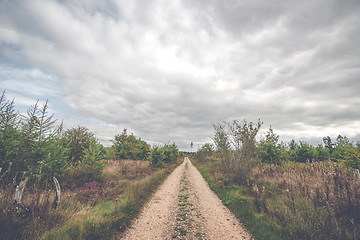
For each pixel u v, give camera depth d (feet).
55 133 26.14
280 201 20.11
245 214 18.95
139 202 23.32
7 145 20.77
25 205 15.48
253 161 35.76
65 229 13.41
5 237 11.86
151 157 65.21
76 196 22.93
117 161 55.77
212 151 109.60
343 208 14.97
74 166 34.55
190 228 16.37
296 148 57.93
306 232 13.50
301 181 25.55
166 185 38.27
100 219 15.96
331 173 23.57
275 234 14.17
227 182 33.94
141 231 15.67
